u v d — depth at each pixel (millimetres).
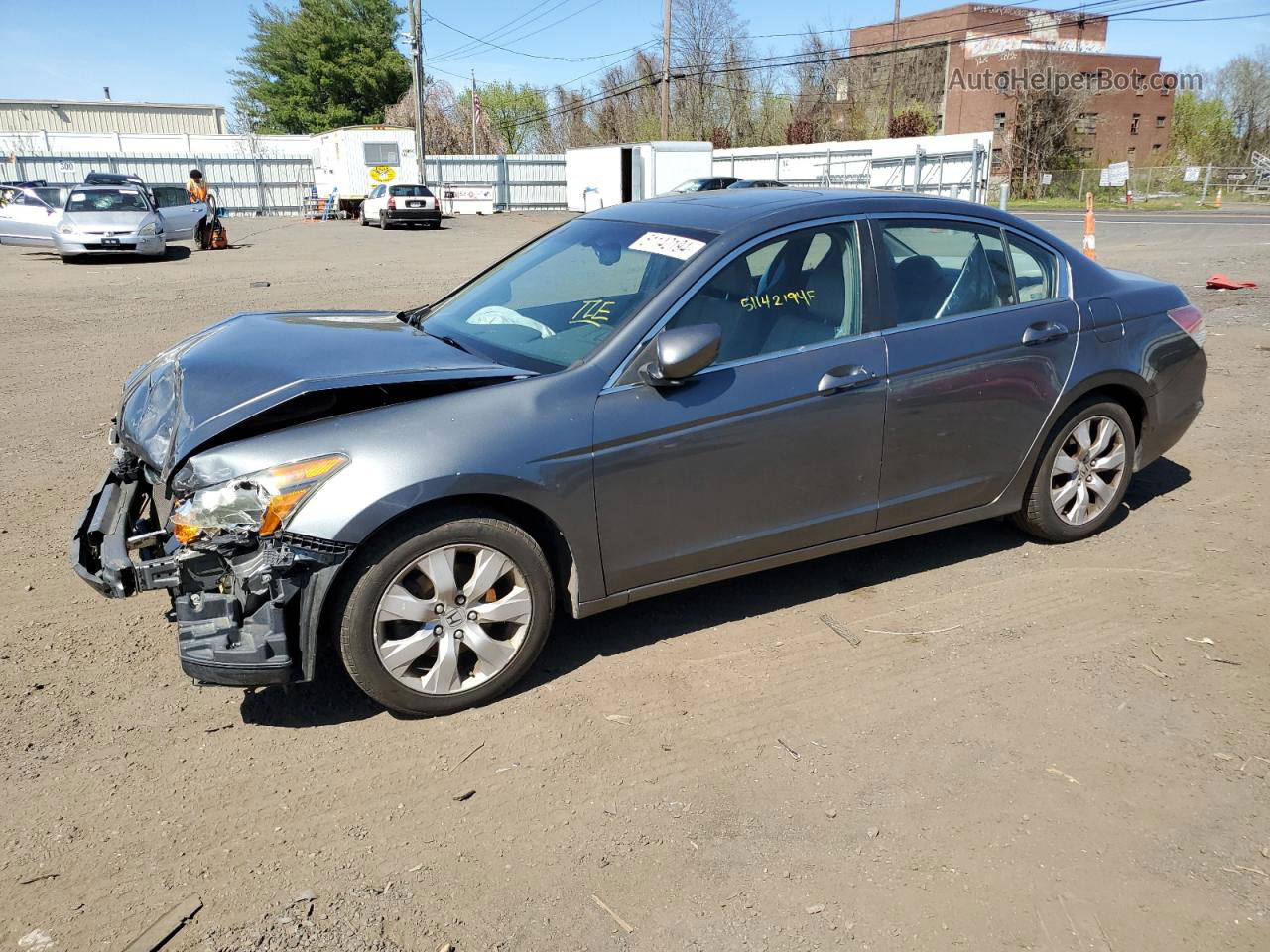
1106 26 57938
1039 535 4703
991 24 51781
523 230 32250
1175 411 4879
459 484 3100
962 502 4297
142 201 20859
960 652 3781
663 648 3822
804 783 3004
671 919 2475
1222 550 4695
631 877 2621
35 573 4434
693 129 60938
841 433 3820
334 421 3102
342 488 2973
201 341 3869
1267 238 23203
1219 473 5809
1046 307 4383
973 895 2549
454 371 3352
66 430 6836
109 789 2951
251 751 3156
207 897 2533
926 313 4066
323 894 2549
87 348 10062
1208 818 2842
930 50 59094
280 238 27703
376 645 3148
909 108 57625
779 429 3672
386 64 60438
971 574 4461
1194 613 4078
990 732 3268
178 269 18344
